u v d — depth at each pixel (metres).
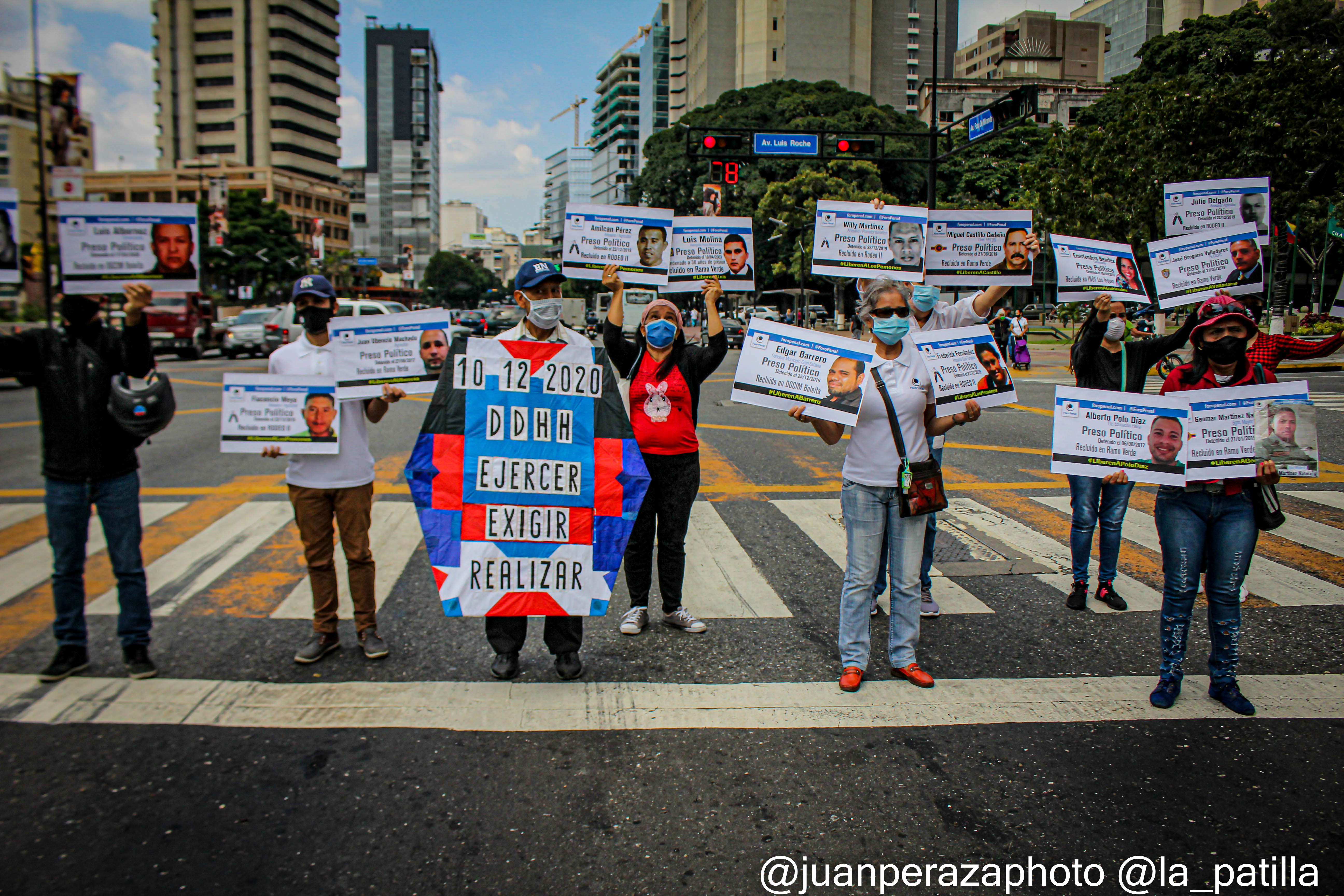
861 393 4.05
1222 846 2.91
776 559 6.21
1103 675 4.25
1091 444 3.99
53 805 3.05
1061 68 113.00
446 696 3.95
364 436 4.33
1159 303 4.98
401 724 3.68
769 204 50.44
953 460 9.90
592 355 4.17
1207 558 3.91
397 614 5.02
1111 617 5.07
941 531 6.91
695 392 4.80
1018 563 6.05
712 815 3.05
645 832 2.95
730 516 7.38
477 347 4.08
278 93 112.88
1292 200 22.81
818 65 90.00
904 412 4.04
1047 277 55.88
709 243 5.09
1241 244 4.85
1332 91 22.58
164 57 112.94
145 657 4.12
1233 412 3.80
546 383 4.12
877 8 97.62
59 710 3.74
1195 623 4.98
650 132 135.62
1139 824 3.02
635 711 3.83
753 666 4.35
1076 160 29.05
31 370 3.86
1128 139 26.38
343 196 120.81
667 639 4.72
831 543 6.60
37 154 4.29
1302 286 48.66
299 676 4.14
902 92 123.38
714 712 3.83
